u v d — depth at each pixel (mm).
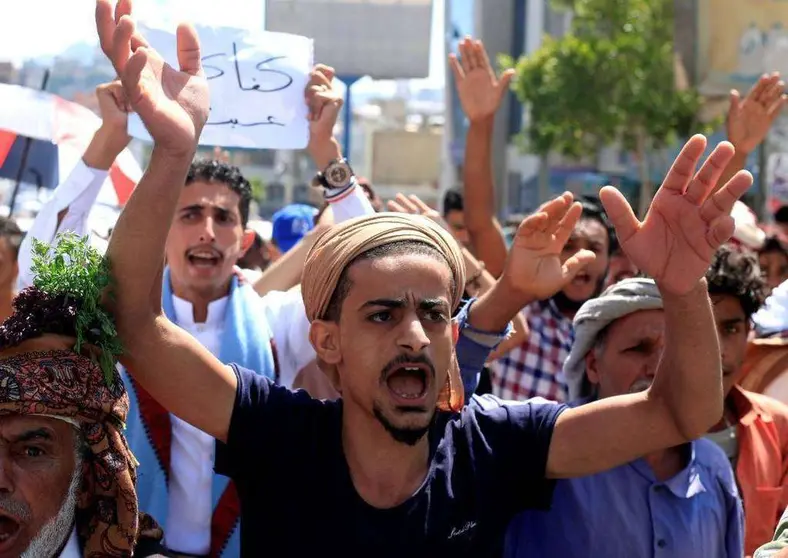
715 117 22094
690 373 2197
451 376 2271
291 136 3602
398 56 5406
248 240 3838
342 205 3648
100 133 3350
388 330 2123
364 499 2184
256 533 2232
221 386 2236
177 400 2211
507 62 26844
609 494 2701
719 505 2795
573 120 25109
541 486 2318
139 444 3100
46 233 3293
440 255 2176
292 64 3600
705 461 2826
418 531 2162
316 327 2223
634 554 2668
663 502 2701
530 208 35219
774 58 10914
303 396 2318
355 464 2207
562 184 36062
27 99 5613
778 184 13133
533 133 28266
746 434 3242
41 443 2047
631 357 2826
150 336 2176
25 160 5945
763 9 10945
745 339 3277
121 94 3350
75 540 2145
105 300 2129
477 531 2211
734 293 3184
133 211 2107
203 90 2158
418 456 2217
